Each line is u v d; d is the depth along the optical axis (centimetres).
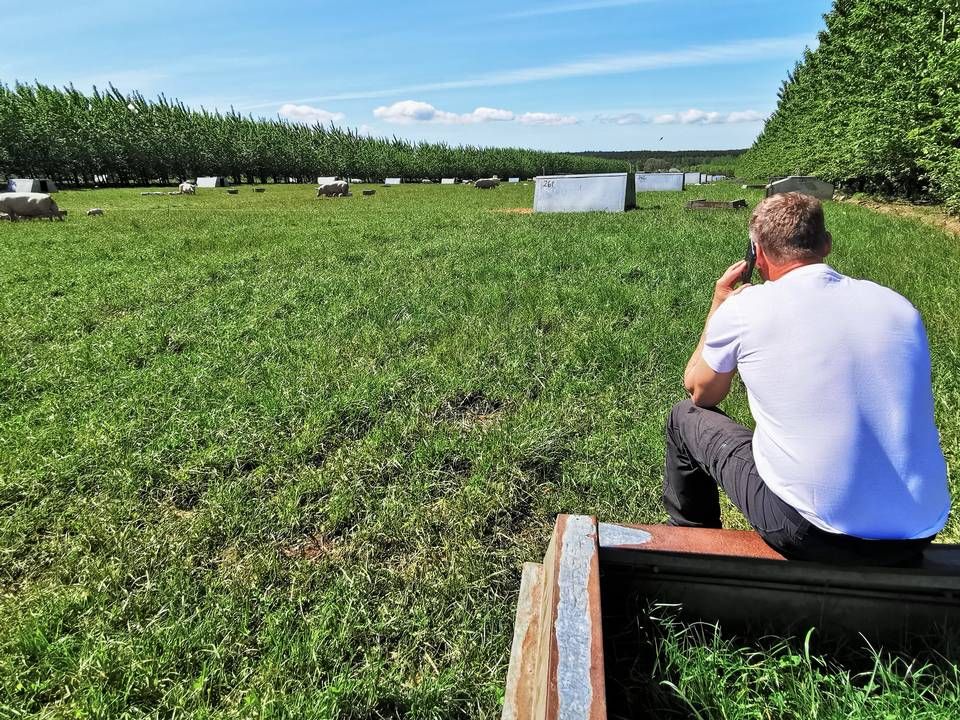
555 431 341
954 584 140
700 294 582
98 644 208
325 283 684
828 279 158
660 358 436
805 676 145
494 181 4159
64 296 668
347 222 1372
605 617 159
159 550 259
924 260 665
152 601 230
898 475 141
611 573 155
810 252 167
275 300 622
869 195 1952
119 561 251
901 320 150
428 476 308
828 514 143
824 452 144
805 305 153
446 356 457
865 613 149
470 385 406
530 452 322
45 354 478
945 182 1208
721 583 152
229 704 190
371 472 312
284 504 287
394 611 225
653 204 1906
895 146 1627
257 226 1307
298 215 1628
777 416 152
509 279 685
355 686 191
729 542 158
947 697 139
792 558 155
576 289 618
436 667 204
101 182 5269
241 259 849
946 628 147
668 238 917
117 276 758
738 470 172
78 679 196
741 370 163
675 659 149
